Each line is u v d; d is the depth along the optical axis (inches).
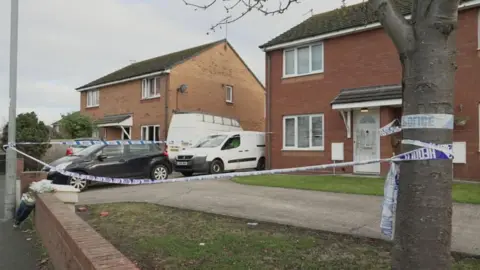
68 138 958.4
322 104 615.8
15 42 313.9
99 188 475.2
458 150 480.4
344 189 397.7
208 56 965.2
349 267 172.2
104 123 977.5
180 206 327.0
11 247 225.0
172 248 203.0
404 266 100.8
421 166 99.3
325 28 620.1
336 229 239.3
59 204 219.3
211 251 196.9
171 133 750.5
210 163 614.5
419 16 101.8
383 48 552.7
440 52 99.2
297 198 355.9
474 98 473.7
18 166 599.2
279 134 670.5
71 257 138.6
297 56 656.4
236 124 845.8
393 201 119.1
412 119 101.4
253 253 193.2
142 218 281.7
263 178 527.5
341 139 589.0
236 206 322.0
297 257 186.5
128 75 973.2
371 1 109.7
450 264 99.4
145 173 516.4
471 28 479.2
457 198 331.3
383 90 534.6
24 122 762.2
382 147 531.8
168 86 876.0
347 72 589.3
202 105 944.3
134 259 187.5
